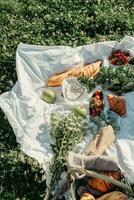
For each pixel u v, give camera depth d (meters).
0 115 2.75
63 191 2.39
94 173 2.28
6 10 3.28
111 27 3.20
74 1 3.32
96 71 2.85
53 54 2.94
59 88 2.83
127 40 2.98
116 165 2.37
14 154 2.56
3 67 2.97
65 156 2.44
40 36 3.14
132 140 2.62
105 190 2.35
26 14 3.28
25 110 2.72
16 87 2.81
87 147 2.54
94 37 3.16
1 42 3.09
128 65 2.87
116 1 3.36
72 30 3.17
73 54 2.95
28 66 2.90
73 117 2.57
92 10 3.27
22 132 2.65
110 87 2.79
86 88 2.80
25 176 2.49
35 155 2.56
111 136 2.58
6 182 2.48
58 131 2.54
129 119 2.69
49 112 2.73
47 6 3.29
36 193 2.45
